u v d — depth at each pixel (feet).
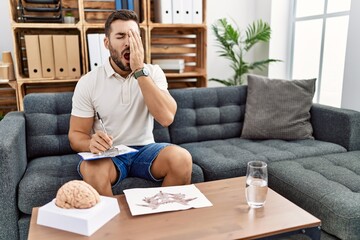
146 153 5.38
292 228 3.38
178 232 3.27
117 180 5.17
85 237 3.18
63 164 6.04
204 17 9.25
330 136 7.28
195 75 9.57
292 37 10.62
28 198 4.84
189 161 5.07
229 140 7.78
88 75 5.77
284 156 6.43
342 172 5.35
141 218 3.54
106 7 9.29
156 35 9.91
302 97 7.68
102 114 5.67
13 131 5.32
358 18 7.62
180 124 7.57
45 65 8.26
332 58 9.29
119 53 5.38
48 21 8.45
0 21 8.70
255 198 3.75
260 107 7.75
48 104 6.74
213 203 3.89
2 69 8.02
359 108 7.80
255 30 10.42
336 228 4.23
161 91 5.50
